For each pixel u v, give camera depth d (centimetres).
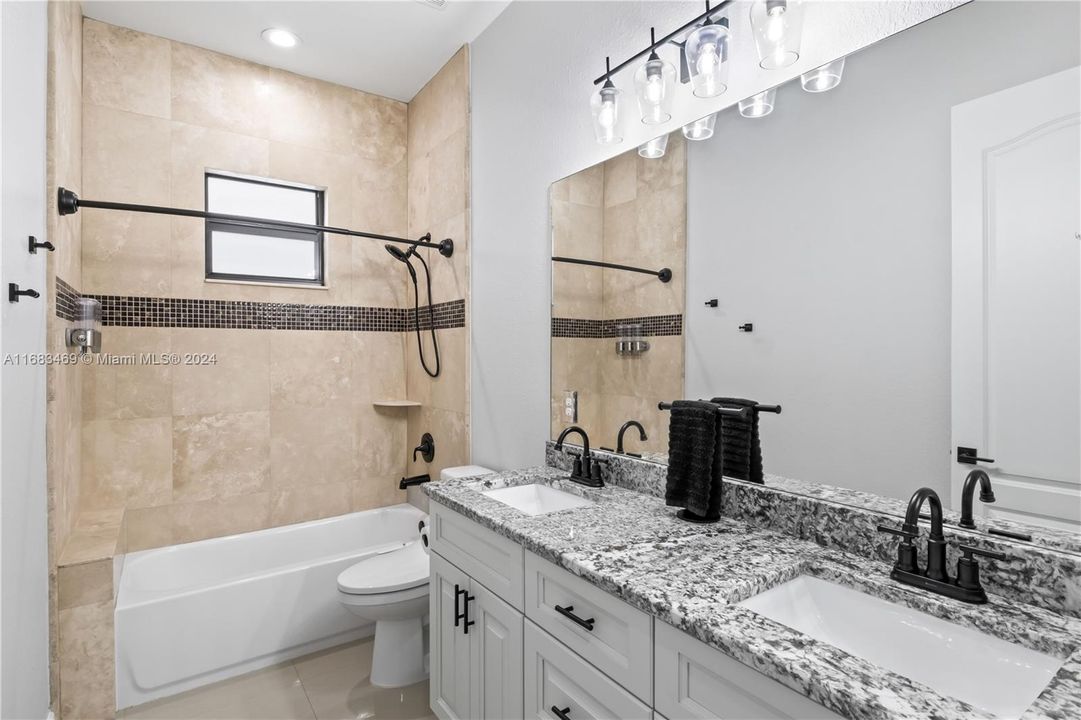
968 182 111
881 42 125
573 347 214
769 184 147
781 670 80
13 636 141
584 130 210
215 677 231
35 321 164
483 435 272
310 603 253
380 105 340
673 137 175
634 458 188
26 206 154
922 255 117
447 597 186
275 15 260
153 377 271
